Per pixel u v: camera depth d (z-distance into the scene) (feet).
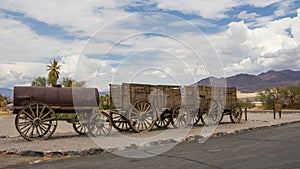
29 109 34.68
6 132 45.52
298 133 38.65
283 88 113.70
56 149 27.32
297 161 22.15
